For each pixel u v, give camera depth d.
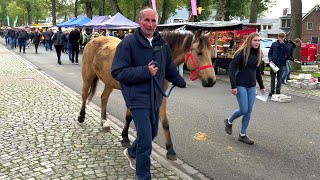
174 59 4.61
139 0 39.44
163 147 5.38
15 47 30.69
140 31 3.44
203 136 6.00
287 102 9.34
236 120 7.14
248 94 5.59
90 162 4.56
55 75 13.70
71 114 7.13
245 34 15.91
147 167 3.58
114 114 7.45
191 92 10.62
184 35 4.52
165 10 41.97
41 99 8.59
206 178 4.30
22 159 4.61
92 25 25.11
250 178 4.34
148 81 3.42
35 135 5.65
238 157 5.05
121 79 3.35
